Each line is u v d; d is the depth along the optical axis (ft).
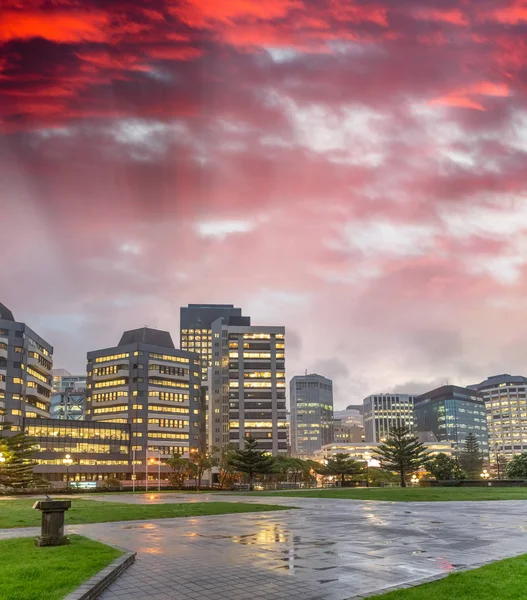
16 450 290.56
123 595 39.78
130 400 508.94
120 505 143.43
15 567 44.52
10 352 442.50
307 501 163.32
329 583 43.09
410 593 37.01
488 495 176.45
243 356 597.93
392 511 115.34
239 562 52.49
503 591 36.50
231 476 406.00
